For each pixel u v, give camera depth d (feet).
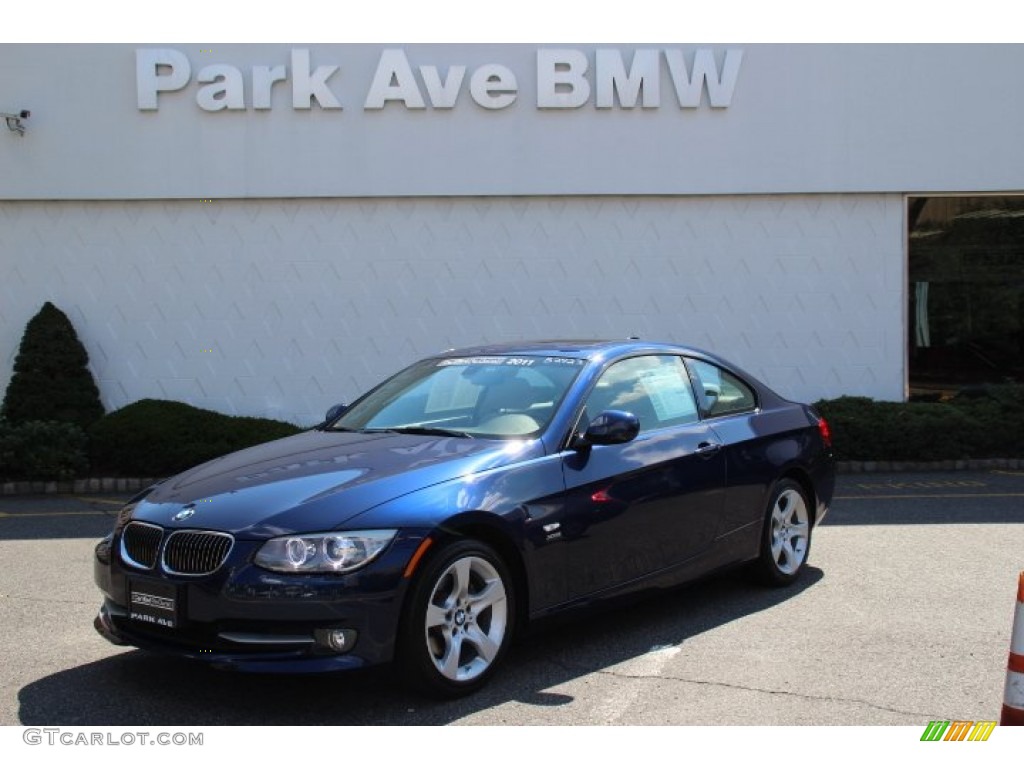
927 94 43.75
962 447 40.45
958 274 44.80
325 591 14.02
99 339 43.50
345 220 43.60
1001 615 20.01
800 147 43.52
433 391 19.69
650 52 43.06
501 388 18.93
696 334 43.93
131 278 43.52
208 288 43.55
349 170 43.11
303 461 16.74
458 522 15.20
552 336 43.75
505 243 43.65
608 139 43.27
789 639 18.54
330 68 42.78
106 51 42.88
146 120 43.04
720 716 14.87
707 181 43.45
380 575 14.26
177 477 17.35
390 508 14.80
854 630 19.08
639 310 43.88
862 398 42.24
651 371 20.30
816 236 43.98
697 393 21.03
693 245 43.83
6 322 43.37
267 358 43.62
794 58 43.50
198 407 43.55
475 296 43.70
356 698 15.53
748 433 21.33
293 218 43.57
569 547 16.84
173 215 43.55
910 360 44.91
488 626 15.80
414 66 43.09
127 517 16.15
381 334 43.70
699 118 43.39
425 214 43.62
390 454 16.72
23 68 42.70
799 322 44.04
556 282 43.73
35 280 43.39
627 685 16.17
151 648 14.92
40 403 40.98
